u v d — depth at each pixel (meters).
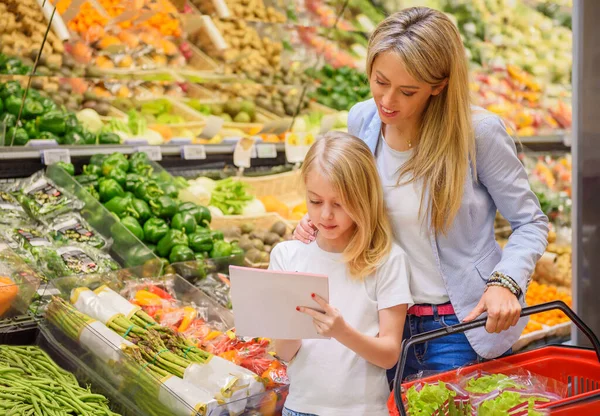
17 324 2.93
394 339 2.17
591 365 2.18
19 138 3.86
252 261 3.72
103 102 4.20
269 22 4.23
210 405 2.41
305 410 2.20
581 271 3.42
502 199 2.32
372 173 2.21
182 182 4.11
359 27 4.61
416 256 2.36
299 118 4.73
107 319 2.83
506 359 2.22
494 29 4.96
